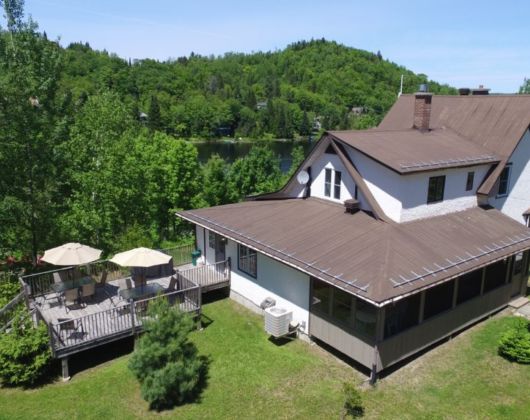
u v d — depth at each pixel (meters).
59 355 12.78
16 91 18.73
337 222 15.91
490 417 11.11
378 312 11.78
